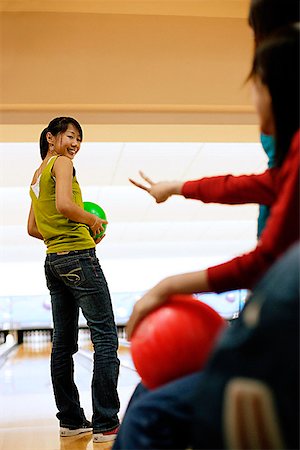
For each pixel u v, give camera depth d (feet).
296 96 3.04
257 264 3.09
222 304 32.60
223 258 32.50
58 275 7.97
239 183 4.08
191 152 18.75
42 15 12.87
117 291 32.14
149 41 13.09
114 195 22.72
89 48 12.92
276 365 2.23
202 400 2.44
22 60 12.77
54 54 12.84
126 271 32.30
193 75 13.15
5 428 9.19
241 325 2.37
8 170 19.22
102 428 7.60
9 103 12.65
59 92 12.78
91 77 12.89
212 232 28.81
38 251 29.94
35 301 31.94
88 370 20.25
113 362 7.71
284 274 2.27
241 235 29.63
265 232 3.05
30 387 15.52
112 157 18.83
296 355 2.21
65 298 8.22
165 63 13.10
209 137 14.32
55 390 8.27
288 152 3.16
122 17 13.05
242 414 2.29
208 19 13.26
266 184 3.94
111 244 30.19
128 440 3.12
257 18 3.86
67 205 7.54
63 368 8.21
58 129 8.10
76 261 7.77
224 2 12.76
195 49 13.20
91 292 7.75
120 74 12.97
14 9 12.76
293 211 2.90
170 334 3.40
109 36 13.00
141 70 13.03
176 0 12.60
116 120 13.12
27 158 18.29
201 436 2.47
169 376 3.45
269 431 2.24
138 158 18.99
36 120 12.87
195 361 3.41
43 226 8.03
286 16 3.71
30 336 39.34
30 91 12.73
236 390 2.30
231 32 13.32
